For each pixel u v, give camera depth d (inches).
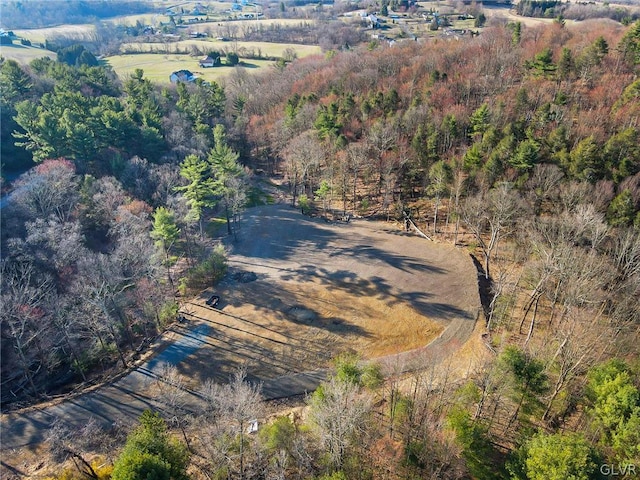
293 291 2960.1
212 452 1688.0
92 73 5433.1
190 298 2962.6
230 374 2351.1
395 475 1637.6
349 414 1605.6
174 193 3759.8
